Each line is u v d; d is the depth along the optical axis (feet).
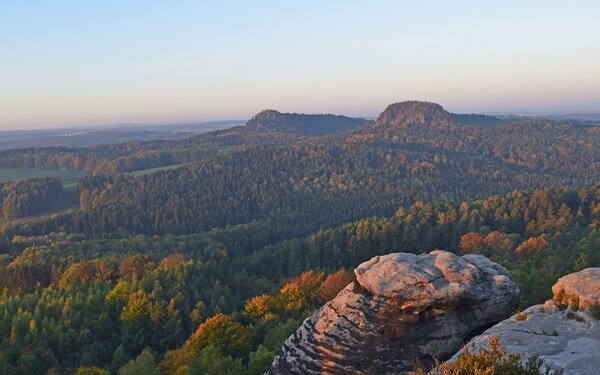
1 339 219.20
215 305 258.16
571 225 452.76
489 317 79.56
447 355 76.89
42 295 268.62
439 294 77.56
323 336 81.30
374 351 77.51
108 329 233.96
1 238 529.45
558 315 58.13
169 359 159.02
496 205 542.98
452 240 472.85
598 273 61.87
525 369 39.40
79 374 154.92
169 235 561.02
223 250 462.19
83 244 472.03
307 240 490.08
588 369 42.73
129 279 301.02
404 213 571.28
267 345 154.40
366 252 462.60
